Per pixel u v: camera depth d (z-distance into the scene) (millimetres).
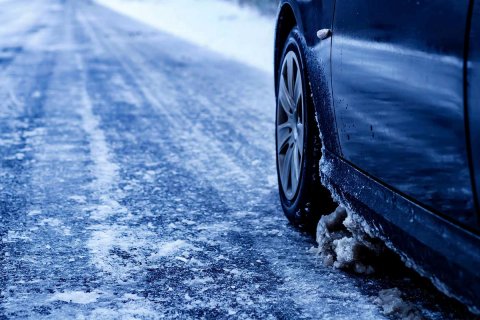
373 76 2266
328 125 2748
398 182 2131
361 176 2461
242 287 2580
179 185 4172
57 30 21641
